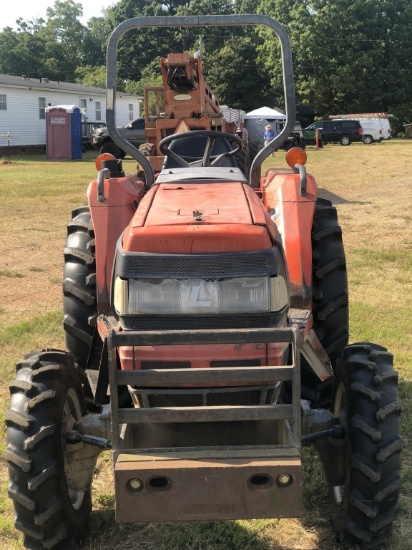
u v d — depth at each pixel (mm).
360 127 39812
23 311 6848
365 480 2877
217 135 4344
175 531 3350
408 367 5137
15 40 67375
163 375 2689
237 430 3064
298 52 55344
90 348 4082
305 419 3133
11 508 3580
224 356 2861
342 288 4254
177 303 2887
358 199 14594
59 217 12609
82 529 3285
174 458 2613
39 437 2859
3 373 5199
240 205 3234
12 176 20859
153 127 12141
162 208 3227
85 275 4215
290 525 3373
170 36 67312
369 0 55000
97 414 3223
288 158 4520
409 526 3311
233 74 56812
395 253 8992
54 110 29953
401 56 56156
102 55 89812
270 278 2893
